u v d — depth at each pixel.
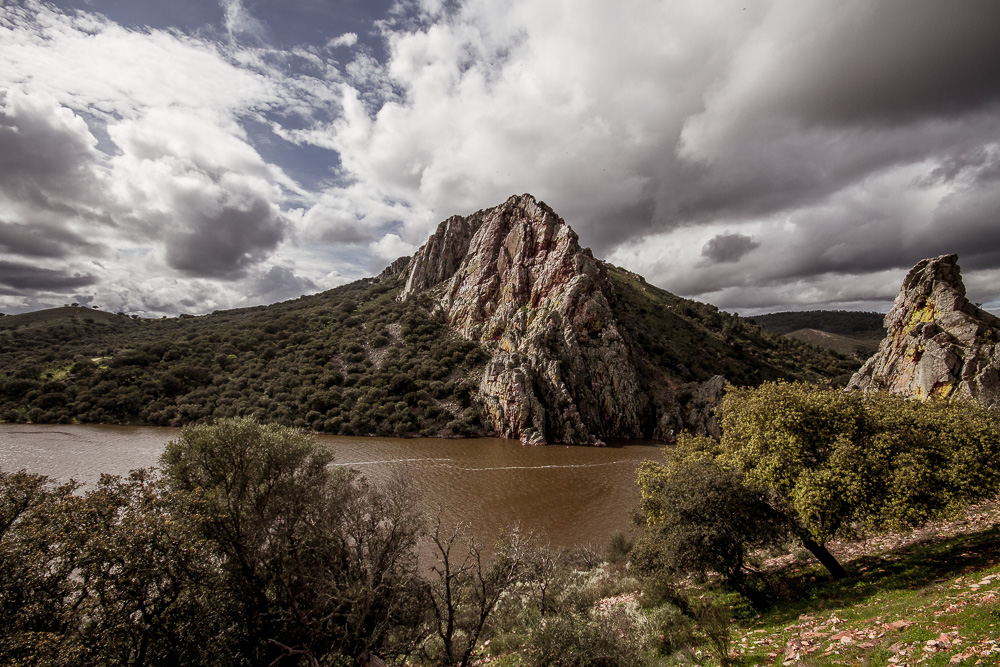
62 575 14.20
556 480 56.12
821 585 18.14
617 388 94.25
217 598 17.19
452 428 88.81
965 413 19.98
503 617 20.69
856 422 18.94
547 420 88.38
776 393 20.41
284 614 18.25
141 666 15.11
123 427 87.06
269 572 18.86
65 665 12.62
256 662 17.52
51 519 14.59
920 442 17.70
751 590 18.45
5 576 13.17
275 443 21.48
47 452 63.66
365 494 22.16
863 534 17.30
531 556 20.56
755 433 20.80
